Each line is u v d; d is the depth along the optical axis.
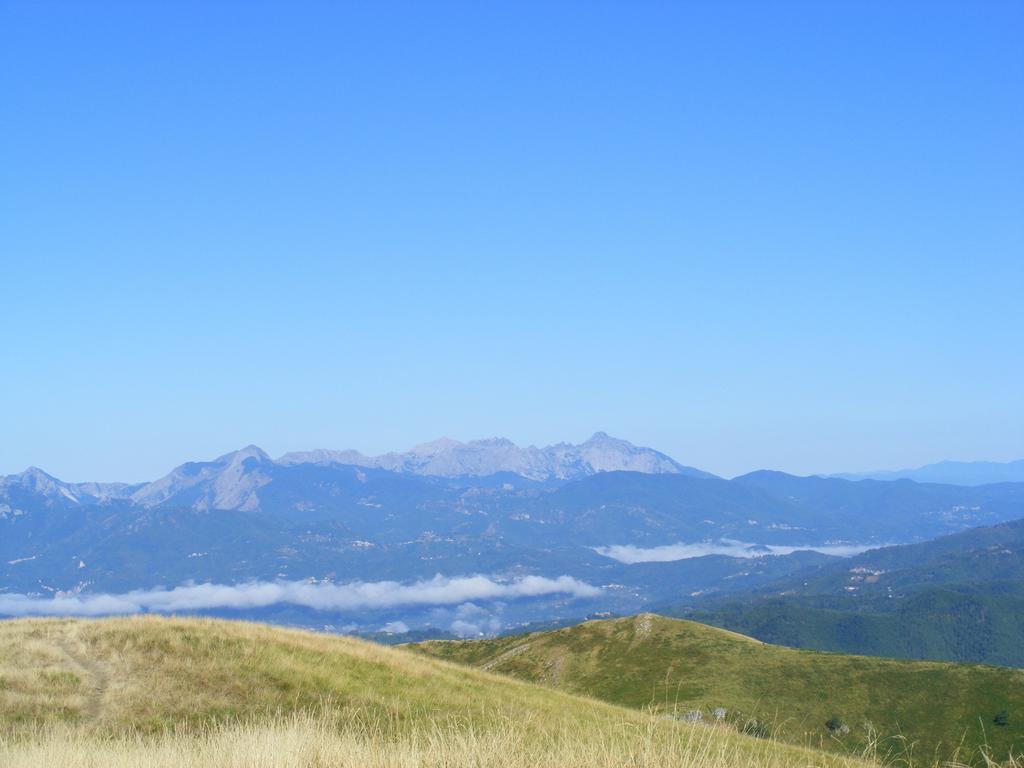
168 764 14.97
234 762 14.32
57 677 25.72
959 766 12.24
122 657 28.34
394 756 13.81
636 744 14.04
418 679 32.12
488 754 13.41
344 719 24.39
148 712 24.16
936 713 75.06
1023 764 11.51
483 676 37.88
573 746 14.28
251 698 26.22
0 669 25.78
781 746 18.14
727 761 14.19
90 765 15.98
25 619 33.56
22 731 21.48
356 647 35.78
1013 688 76.19
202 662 28.58
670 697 82.38
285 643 32.84
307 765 13.91
